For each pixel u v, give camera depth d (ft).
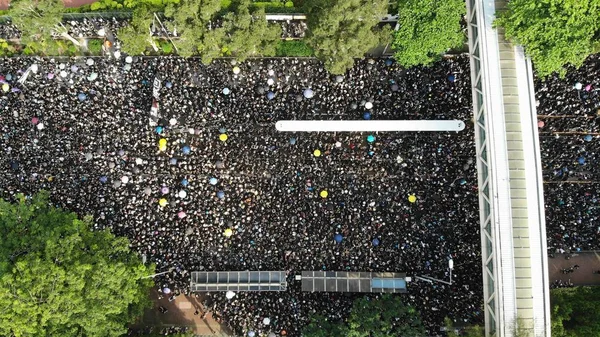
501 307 114.52
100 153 148.97
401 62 142.10
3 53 161.48
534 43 121.08
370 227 146.20
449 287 143.54
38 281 111.34
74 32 162.09
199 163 149.69
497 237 116.98
